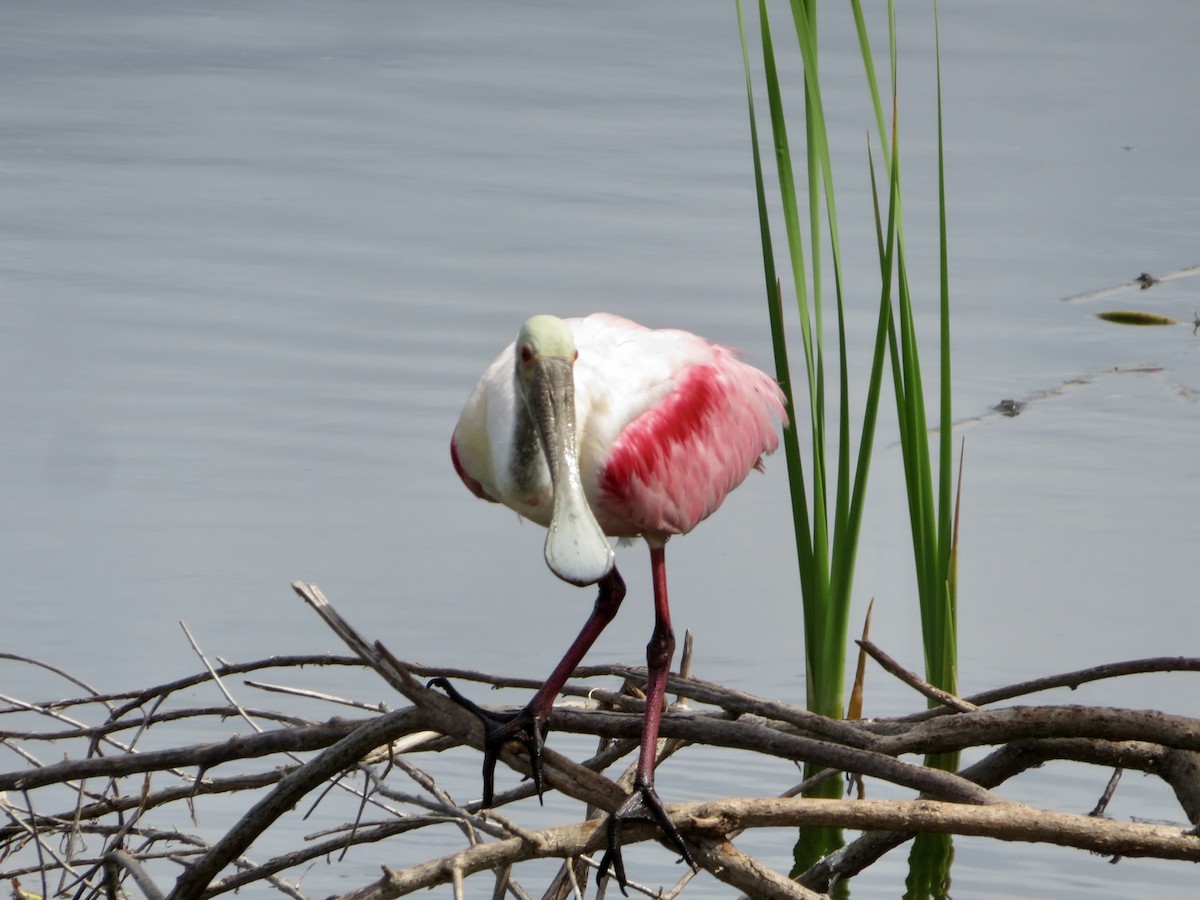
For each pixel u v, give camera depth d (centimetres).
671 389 941
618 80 3148
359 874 1075
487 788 802
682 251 2134
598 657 1261
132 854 862
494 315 1906
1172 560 1414
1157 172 2616
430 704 766
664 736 829
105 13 3694
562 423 845
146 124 2823
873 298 1995
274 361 1788
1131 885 1055
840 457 1156
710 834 735
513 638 1284
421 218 2297
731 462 971
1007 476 1589
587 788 776
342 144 2712
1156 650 1266
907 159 2617
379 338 1838
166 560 1397
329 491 1520
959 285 2062
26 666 1231
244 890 1055
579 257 2109
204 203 2372
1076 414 1714
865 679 1277
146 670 1227
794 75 3111
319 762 769
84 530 1441
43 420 1644
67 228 2242
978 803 724
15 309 1933
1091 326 1945
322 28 3616
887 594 1410
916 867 1092
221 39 3491
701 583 1404
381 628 1295
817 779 925
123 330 1869
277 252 2150
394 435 1622
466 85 3120
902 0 3759
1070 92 3111
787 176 1170
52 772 828
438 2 3878
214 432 1625
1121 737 813
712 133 2775
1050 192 2480
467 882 1091
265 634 1280
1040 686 963
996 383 1788
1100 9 3822
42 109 2905
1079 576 1393
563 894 845
